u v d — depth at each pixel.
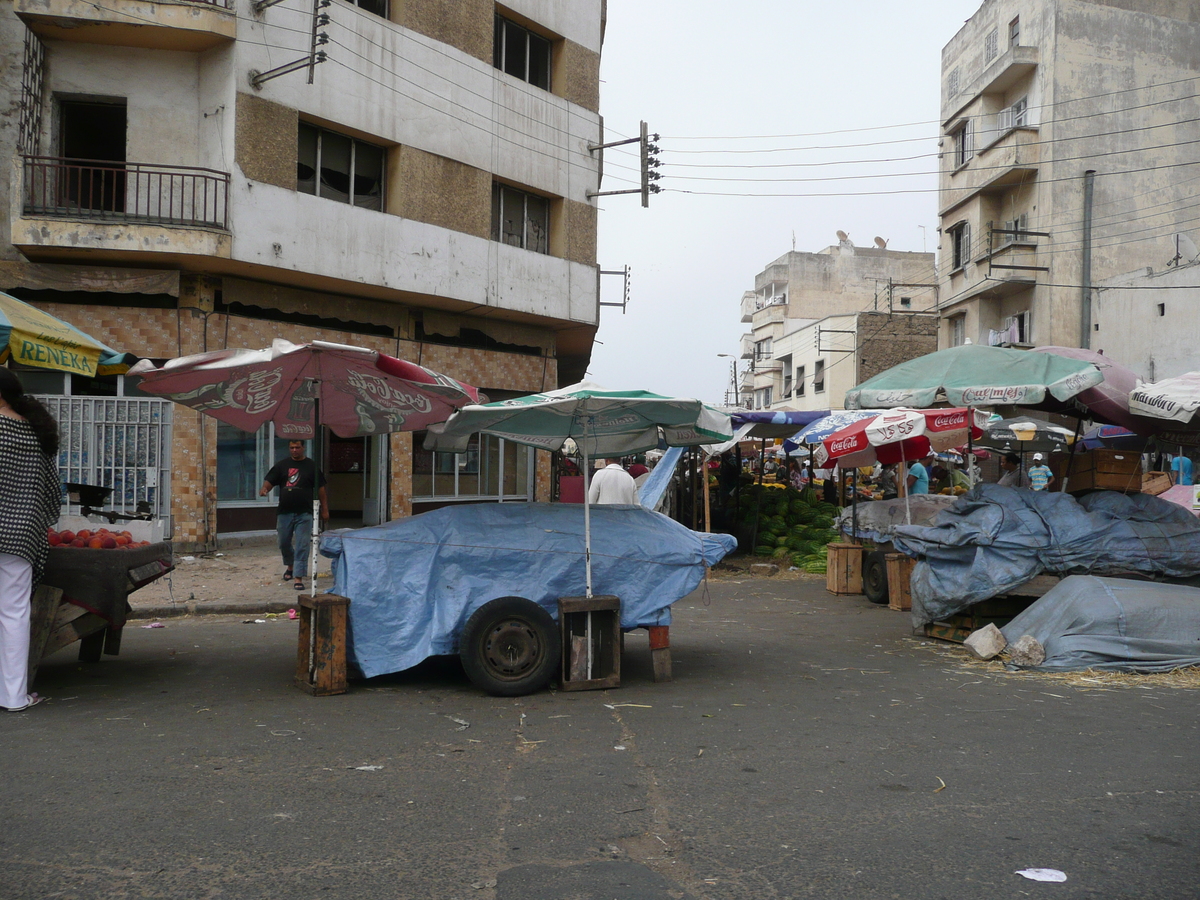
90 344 7.45
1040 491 9.26
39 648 6.33
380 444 18.94
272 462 16.95
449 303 19.12
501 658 6.62
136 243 14.48
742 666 7.90
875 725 5.87
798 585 14.39
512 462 21.91
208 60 15.55
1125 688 7.01
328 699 6.41
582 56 22.34
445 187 18.89
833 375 45.16
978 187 30.25
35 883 3.40
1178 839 3.96
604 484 11.55
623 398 6.89
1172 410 8.60
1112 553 8.58
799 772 4.87
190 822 4.03
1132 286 26.17
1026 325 28.97
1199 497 13.89
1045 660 7.75
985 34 31.56
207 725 5.66
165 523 15.02
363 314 18.20
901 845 3.87
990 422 15.89
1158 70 28.75
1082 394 9.47
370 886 3.43
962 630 9.08
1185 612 7.80
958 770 4.92
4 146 15.09
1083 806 4.37
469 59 19.44
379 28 17.69
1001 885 3.49
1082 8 28.27
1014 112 29.81
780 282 58.62
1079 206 28.11
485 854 3.74
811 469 19.94
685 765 4.98
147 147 15.55
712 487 20.34
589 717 6.04
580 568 7.10
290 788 4.50
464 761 5.00
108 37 15.16
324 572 13.12
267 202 15.66
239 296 16.06
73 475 14.54
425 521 7.12
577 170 22.06
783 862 3.69
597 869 3.60
